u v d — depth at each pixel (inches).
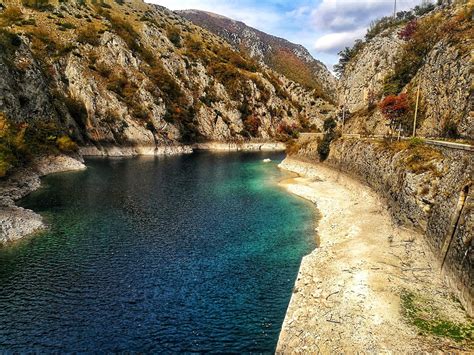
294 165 3371.1
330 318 831.1
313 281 1038.4
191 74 5999.0
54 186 2374.5
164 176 2952.8
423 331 742.5
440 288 920.3
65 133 3378.4
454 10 2471.7
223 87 6131.9
